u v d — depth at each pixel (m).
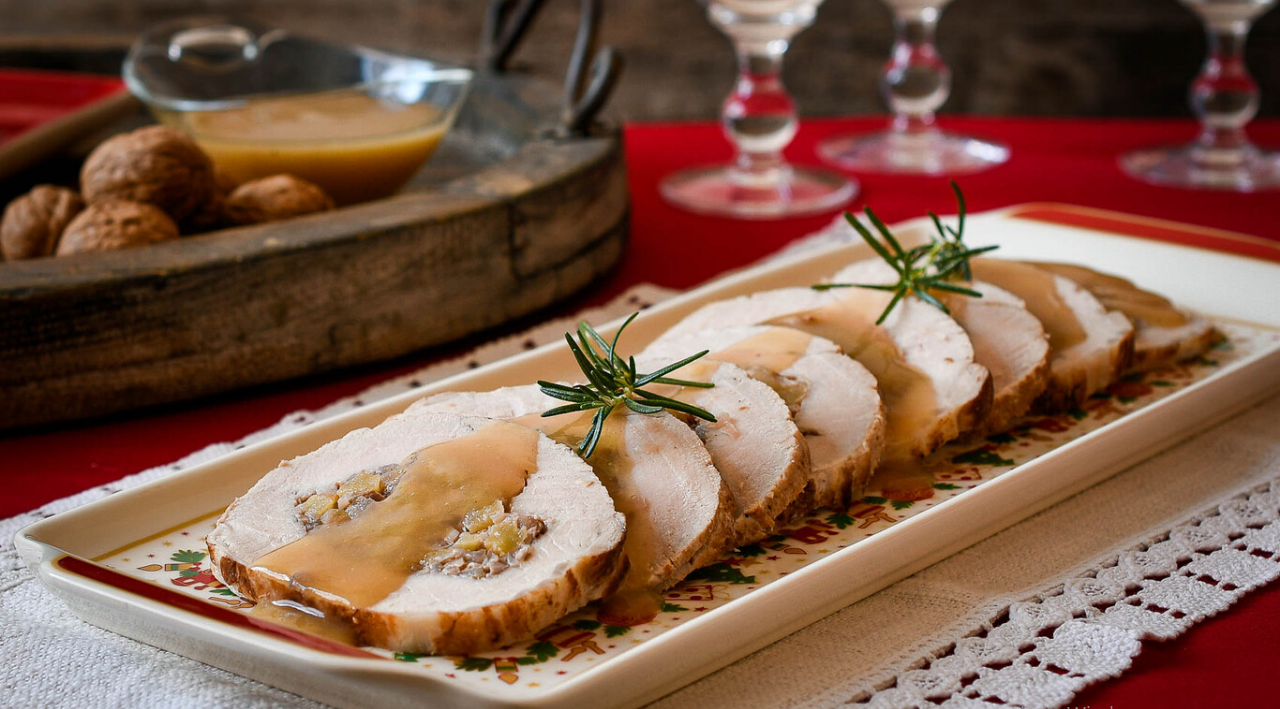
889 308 0.71
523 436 0.64
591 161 0.82
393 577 0.61
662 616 0.62
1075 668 0.62
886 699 0.61
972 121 1.08
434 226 0.76
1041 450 0.69
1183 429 0.69
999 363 0.70
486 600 0.61
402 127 0.85
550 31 1.41
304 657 0.57
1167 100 1.38
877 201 0.92
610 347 0.65
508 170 0.81
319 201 0.81
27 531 0.63
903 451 0.68
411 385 0.74
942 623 0.63
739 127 0.94
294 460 0.65
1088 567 0.64
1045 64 1.39
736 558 0.64
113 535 0.65
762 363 0.69
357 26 1.43
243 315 0.73
